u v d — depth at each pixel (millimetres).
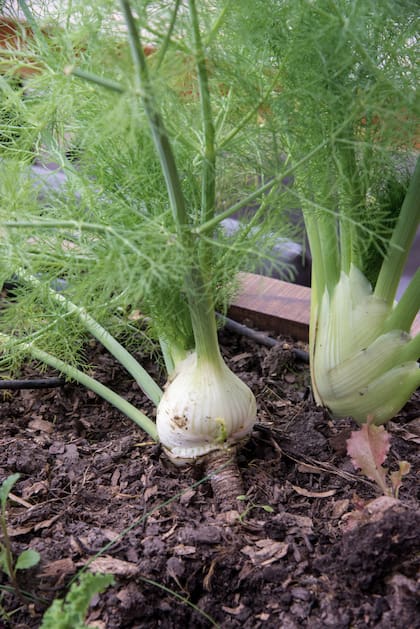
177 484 662
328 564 570
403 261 664
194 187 666
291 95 583
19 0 672
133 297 598
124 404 729
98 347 872
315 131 600
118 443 715
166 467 687
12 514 628
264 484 659
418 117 604
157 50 559
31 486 660
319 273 707
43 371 813
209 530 591
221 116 633
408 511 568
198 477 667
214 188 601
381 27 585
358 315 675
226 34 585
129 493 658
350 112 583
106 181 651
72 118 661
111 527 616
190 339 692
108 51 519
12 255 618
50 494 655
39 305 741
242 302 904
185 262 575
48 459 696
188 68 545
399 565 560
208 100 559
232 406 646
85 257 636
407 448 698
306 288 923
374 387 691
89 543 594
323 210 632
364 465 622
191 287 602
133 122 497
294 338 889
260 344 876
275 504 640
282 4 568
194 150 629
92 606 546
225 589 564
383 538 551
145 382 735
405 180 687
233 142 597
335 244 683
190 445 656
